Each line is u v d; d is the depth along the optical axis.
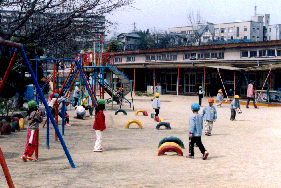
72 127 15.50
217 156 9.20
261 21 137.88
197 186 5.69
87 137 12.72
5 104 16.70
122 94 26.83
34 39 13.38
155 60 45.75
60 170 7.07
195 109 8.80
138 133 14.07
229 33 131.00
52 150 9.94
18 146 10.17
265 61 31.70
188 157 9.00
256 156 9.13
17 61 15.73
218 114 21.97
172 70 43.69
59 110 15.31
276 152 9.79
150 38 101.06
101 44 24.91
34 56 19.45
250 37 127.44
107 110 24.38
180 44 96.44
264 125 16.59
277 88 32.03
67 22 12.91
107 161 8.33
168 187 5.60
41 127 15.22
